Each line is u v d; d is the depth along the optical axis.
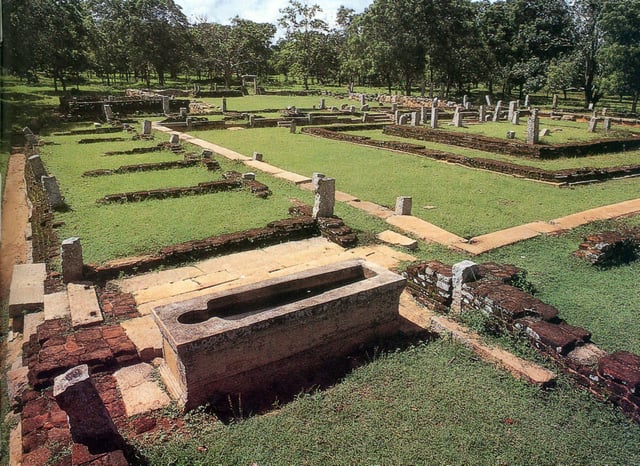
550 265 8.49
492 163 17.06
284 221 10.16
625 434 4.30
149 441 4.22
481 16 53.03
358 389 4.87
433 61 47.81
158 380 5.24
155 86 59.16
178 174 15.51
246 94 53.75
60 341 5.80
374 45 49.16
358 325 5.74
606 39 39.34
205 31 64.19
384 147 21.72
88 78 64.62
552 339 5.25
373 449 3.98
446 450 3.95
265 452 3.98
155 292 7.48
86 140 22.05
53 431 4.33
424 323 6.54
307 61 68.25
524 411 4.51
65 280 7.67
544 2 51.00
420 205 12.47
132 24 54.03
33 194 12.73
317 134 25.53
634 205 12.58
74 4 39.81
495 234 10.08
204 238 9.49
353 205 12.23
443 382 4.96
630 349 5.64
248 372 4.96
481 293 6.17
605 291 7.41
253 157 18.17
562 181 15.21
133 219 10.67
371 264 6.51
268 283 5.83
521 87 53.66
